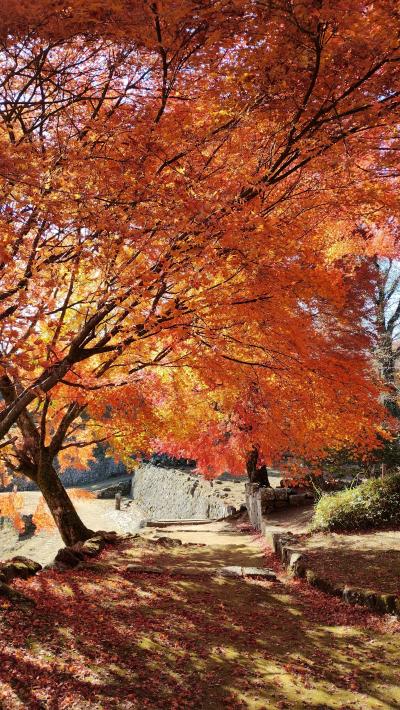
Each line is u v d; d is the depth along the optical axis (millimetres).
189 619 6785
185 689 4945
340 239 9359
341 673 5371
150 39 3988
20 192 4344
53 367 5527
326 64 4219
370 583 7688
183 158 5082
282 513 15141
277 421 8672
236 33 4023
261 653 5828
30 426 11742
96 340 8070
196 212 4469
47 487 11906
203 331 5766
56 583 8023
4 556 22375
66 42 4375
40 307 4949
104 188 4477
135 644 5855
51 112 5277
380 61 4145
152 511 29859
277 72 4293
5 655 5160
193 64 4457
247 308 5336
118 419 9961
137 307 5426
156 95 5113
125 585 8227
